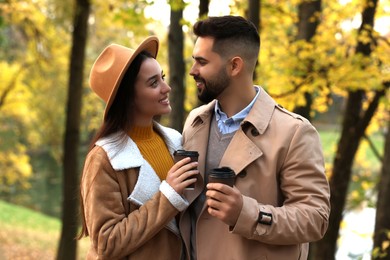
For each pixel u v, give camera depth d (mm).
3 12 9281
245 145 2205
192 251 2371
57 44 10281
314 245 7098
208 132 2406
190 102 8891
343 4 6711
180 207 2143
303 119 2219
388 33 7016
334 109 11242
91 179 2193
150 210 2146
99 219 2158
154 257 2279
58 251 8164
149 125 2373
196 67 2293
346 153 6906
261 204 2100
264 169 2178
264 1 6555
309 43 5902
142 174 2248
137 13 6172
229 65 2240
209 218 2273
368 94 7742
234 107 2312
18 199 20922
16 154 17453
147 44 2307
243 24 2244
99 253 2166
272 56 6195
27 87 12672
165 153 2416
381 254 5551
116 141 2252
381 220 5793
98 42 13430
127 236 2119
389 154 5805
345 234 9539
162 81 2318
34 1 9172
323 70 5629
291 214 2072
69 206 8156
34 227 15875
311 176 2139
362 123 6797
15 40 13758
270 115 2252
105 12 7859
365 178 8812
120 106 2295
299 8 6355
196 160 2195
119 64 2268
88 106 12258
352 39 6414
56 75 11633
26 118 14797
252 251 2176
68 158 8195
